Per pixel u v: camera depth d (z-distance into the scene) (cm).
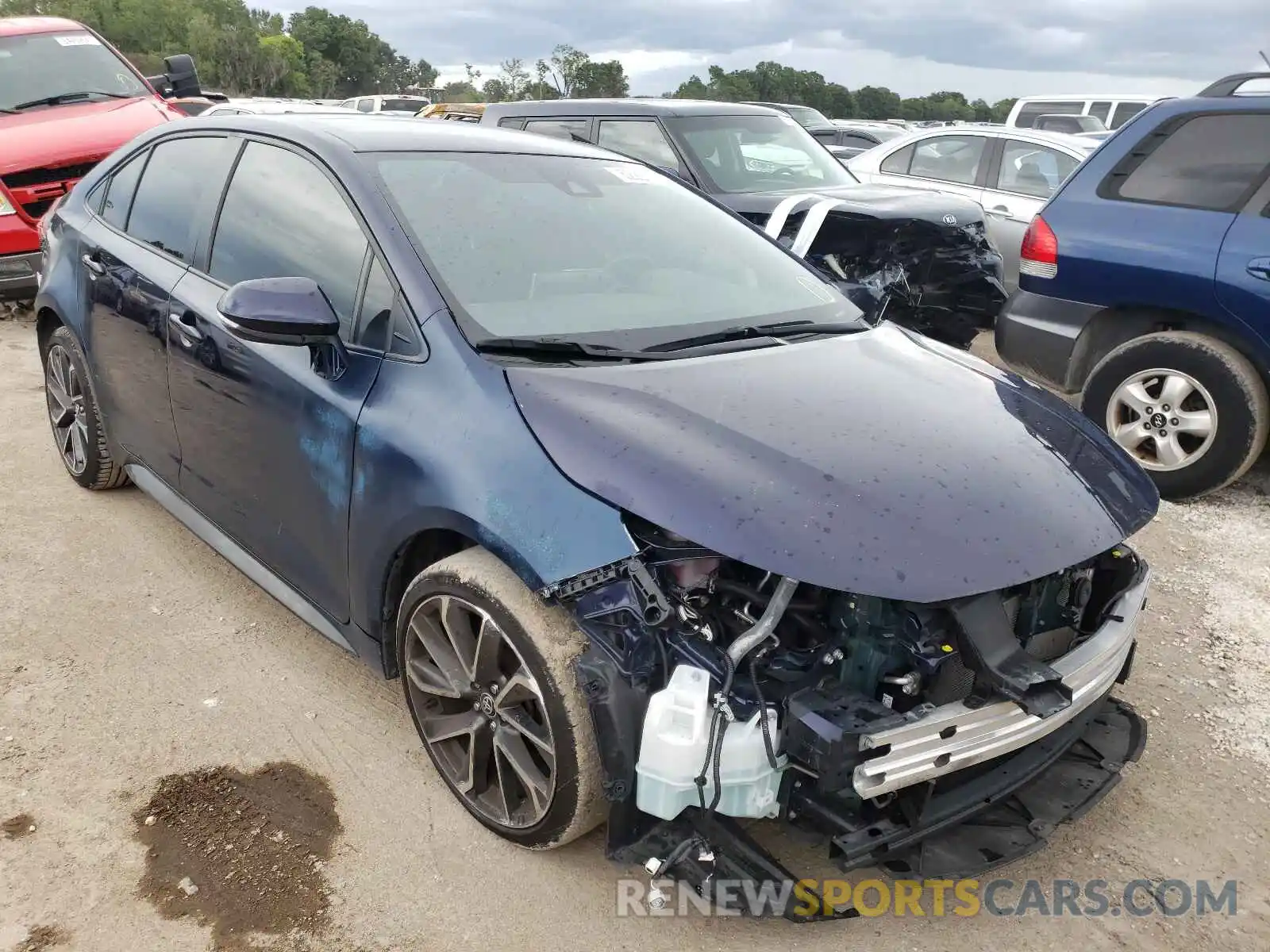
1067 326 530
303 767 279
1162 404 494
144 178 392
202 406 325
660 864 215
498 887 240
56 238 435
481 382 243
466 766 260
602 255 305
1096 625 259
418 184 295
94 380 404
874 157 940
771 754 205
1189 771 296
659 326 283
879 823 211
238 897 233
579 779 222
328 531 276
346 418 263
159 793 265
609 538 214
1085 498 240
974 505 222
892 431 242
